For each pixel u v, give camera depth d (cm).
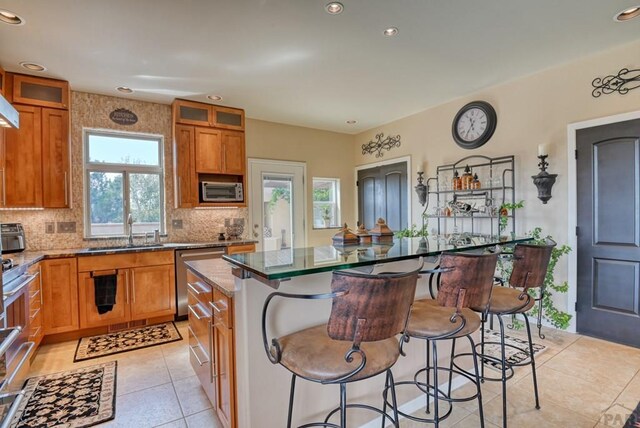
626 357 269
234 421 162
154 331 346
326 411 173
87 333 334
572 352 280
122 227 404
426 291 221
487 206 373
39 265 298
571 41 280
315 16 237
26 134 324
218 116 431
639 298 283
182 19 237
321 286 170
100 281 330
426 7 229
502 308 189
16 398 118
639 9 236
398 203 511
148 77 338
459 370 213
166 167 426
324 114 478
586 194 311
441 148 442
